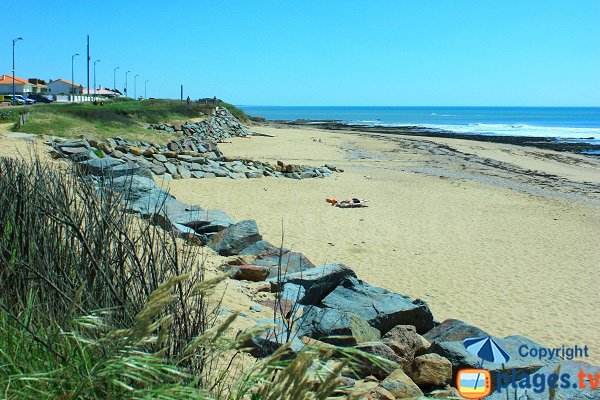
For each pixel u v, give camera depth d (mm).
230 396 3223
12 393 3137
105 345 3189
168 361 3480
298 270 10617
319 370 3346
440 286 12562
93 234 4516
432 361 6434
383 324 8500
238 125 62656
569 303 11891
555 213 21984
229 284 8742
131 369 2961
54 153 20188
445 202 22875
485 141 62969
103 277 3920
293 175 27031
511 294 12297
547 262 15055
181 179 23812
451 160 40969
